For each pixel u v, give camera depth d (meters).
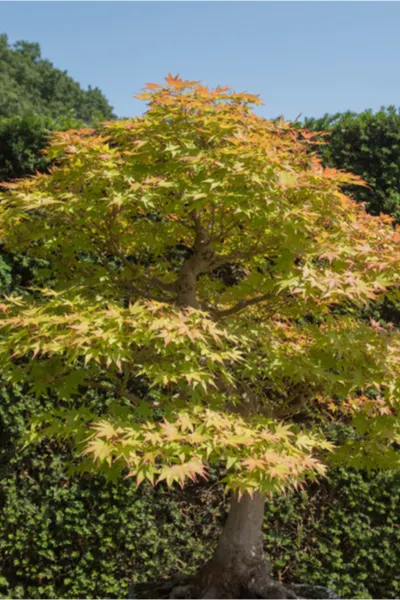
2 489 5.25
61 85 40.56
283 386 4.08
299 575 5.29
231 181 2.88
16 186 3.44
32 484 5.29
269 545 5.43
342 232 3.24
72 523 5.19
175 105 3.11
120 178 3.04
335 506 5.54
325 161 6.14
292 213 2.96
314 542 5.46
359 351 3.14
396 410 3.46
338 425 5.55
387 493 5.51
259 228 3.34
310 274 2.93
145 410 3.04
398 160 6.10
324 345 3.30
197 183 2.97
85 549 5.18
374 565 5.29
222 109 3.18
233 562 3.84
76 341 2.59
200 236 3.56
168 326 2.64
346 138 6.20
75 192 3.36
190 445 2.71
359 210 3.66
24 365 3.22
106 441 2.62
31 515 5.17
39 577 5.03
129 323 2.75
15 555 5.15
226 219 3.53
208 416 2.80
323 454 3.93
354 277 2.89
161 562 5.25
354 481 5.56
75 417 3.00
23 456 5.28
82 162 3.19
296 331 4.13
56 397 5.43
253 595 3.79
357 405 4.26
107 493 5.27
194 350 3.04
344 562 5.44
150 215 4.85
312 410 5.64
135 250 4.04
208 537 5.53
